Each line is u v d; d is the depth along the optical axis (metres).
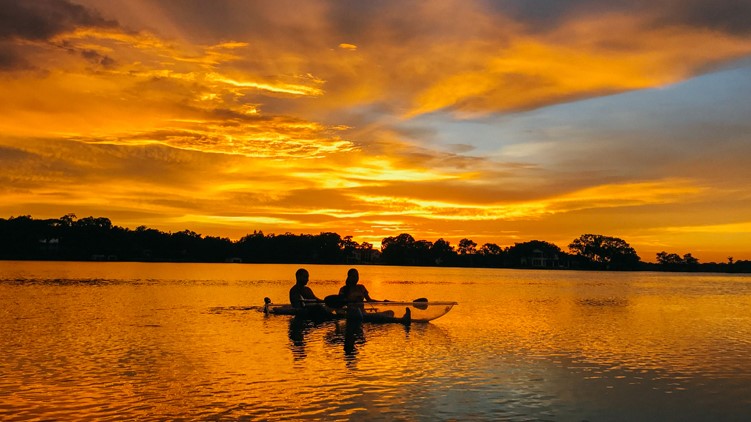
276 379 12.84
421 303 24.41
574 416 10.46
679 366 14.90
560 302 38.41
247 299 35.25
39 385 12.08
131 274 77.88
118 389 11.80
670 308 34.53
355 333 20.70
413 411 10.52
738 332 22.12
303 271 27.23
